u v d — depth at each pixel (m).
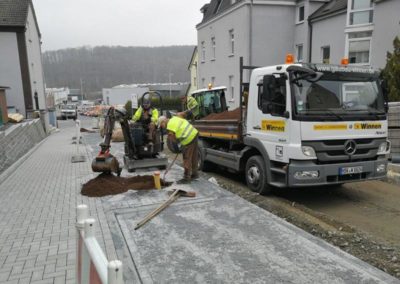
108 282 1.74
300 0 21.53
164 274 3.88
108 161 7.40
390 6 15.45
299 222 5.86
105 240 4.71
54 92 65.12
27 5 24.73
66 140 17.59
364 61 17.47
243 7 21.41
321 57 20.75
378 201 7.02
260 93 7.11
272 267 4.00
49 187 7.54
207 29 26.81
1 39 23.31
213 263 4.12
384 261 4.45
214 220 5.46
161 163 9.17
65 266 4.04
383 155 6.90
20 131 12.99
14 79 23.86
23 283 3.69
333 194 7.55
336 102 6.46
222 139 8.74
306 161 6.23
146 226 5.23
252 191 7.61
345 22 18.53
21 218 5.62
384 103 6.93
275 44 22.09
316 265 4.04
